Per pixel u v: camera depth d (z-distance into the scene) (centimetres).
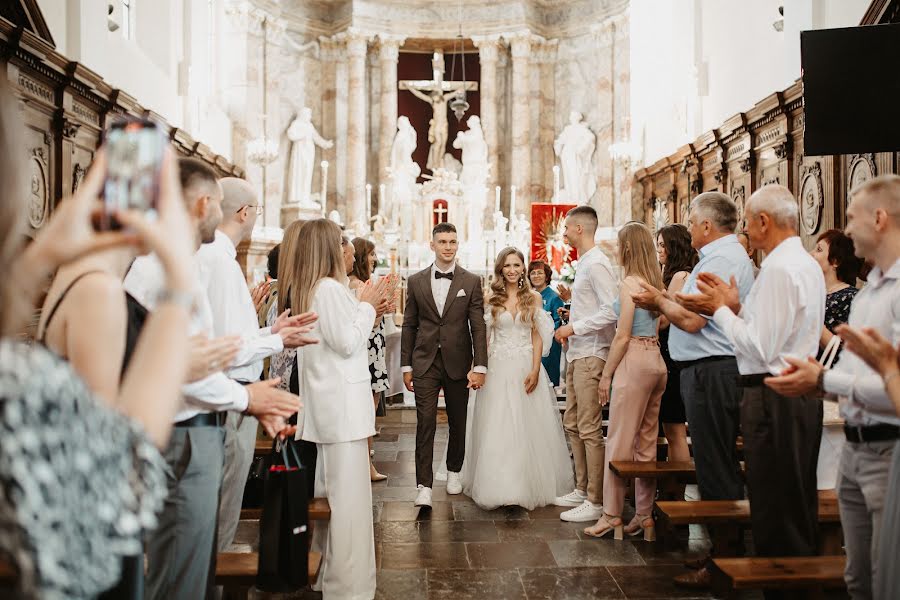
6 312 93
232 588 297
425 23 1588
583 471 492
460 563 388
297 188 1470
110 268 151
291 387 392
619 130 1459
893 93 379
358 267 533
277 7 1446
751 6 877
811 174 705
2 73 96
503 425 484
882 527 201
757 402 284
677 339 357
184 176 226
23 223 96
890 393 188
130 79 832
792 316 270
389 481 557
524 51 1565
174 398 115
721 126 914
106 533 95
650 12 1312
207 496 231
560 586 356
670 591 349
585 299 457
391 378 823
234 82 1337
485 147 1562
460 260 1464
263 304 449
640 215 1388
